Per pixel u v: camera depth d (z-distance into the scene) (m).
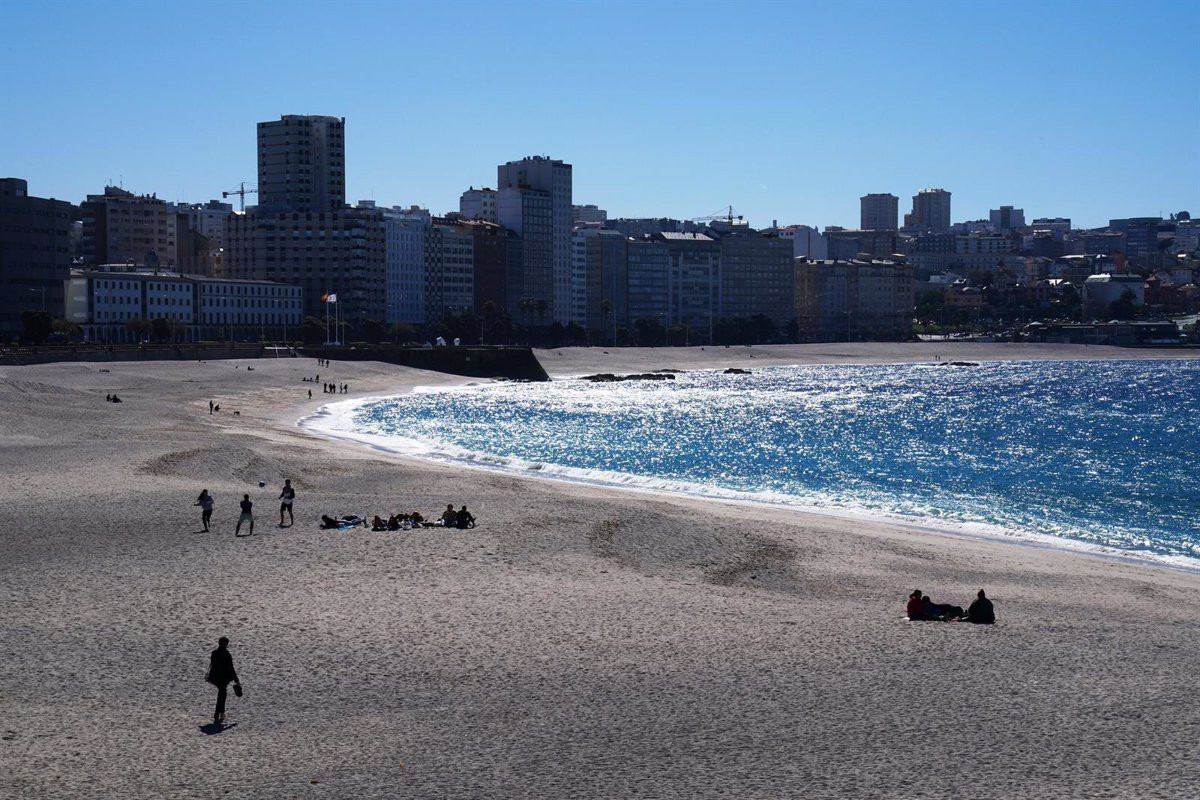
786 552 73.25
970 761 39.09
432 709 43.59
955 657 50.53
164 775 37.41
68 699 43.84
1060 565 74.88
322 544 70.81
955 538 85.50
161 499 84.44
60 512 79.00
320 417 180.25
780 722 42.53
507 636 52.66
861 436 171.62
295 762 38.56
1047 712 43.72
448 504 84.56
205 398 194.50
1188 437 168.88
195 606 56.53
